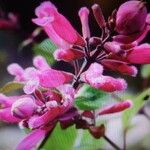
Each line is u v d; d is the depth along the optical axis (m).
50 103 0.23
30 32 0.48
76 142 0.30
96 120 0.31
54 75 0.23
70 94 0.24
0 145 0.69
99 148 0.31
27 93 0.23
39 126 0.23
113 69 0.24
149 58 0.24
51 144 0.30
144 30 0.23
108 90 0.23
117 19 0.23
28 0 0.76
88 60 0.24
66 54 0.24
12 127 0.71
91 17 0.50
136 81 0.57
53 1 0.69
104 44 0.23
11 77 0.67
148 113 0.41
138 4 0.22
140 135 0.64
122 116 0.34
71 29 0.24
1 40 0.83
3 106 0.24
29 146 0.23
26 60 0.78
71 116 0.24
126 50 0.24
